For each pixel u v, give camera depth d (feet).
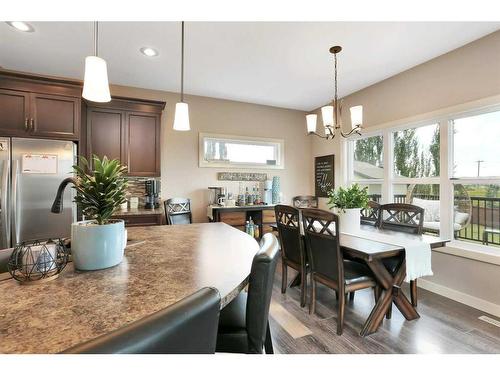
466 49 8.18
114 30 7.27
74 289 2.65
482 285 7.81
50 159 8.55
